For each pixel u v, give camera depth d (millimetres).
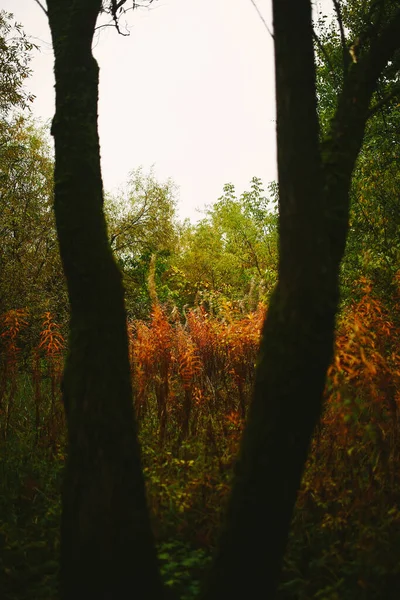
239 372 6707
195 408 6848
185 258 33969
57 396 7984
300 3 3123
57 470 6012
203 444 5961
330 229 3277
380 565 3998
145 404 7051
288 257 3061
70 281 3594
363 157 12891
